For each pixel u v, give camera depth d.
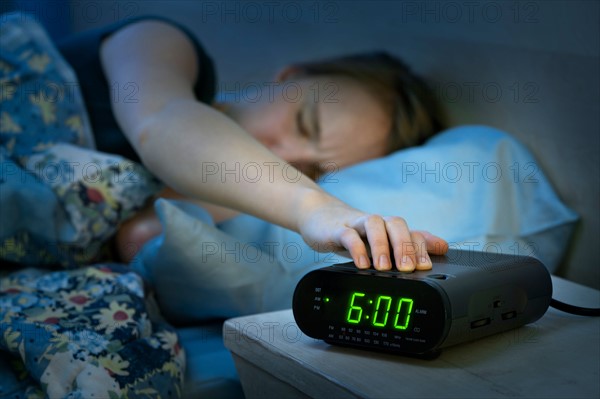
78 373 0.90
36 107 1.38
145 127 1.21
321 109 1.65
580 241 1.34
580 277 1.35
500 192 1.35
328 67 1.72
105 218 1.29
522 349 0.80
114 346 0.96
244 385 0.90
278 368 0.80
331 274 0.78
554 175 1.38
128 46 1.49
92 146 1.46
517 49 1.43
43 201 1.21
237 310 1.18
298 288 0.80
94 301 1.04
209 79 1.62
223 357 1.10
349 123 1.64
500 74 1.48
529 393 0.69
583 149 1.30
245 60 2.06
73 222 1.25
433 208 1.31
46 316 0.98
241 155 1.08
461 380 0.72
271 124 1.66
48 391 0.88
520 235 1.33
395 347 0.75
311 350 0.80
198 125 1.15
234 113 1.70
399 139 1.66
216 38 2.14
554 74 1.35
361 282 0.76
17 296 1.04
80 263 1.30
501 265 0.83
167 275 1.18
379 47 1.76
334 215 0.90
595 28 1.25
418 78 1.67
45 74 1.43
